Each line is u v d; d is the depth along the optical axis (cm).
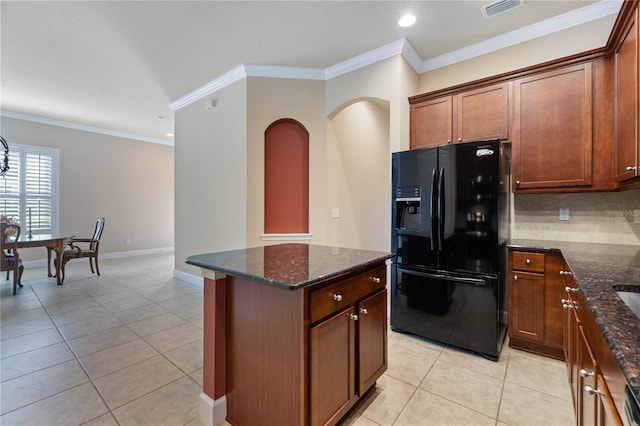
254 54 331
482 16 262
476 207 236
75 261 601
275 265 156
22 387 194
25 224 538
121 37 297
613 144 221
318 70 366
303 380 131
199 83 405
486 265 233
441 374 211
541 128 250
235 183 378
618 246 235
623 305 100
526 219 284
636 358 67
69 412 172
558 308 224
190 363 225
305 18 268
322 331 139
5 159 413
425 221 260
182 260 471
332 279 148
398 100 306
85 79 390
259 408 148
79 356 234
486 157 232
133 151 686
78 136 601
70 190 592
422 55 327
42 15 262
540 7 250
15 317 312
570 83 238
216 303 162
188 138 458
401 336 272
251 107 363
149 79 392
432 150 257
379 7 252
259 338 147
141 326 291
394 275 279
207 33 291
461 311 244
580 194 262
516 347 248
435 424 164
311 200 371
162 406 178
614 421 80
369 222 458
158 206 734
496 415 170
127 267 562
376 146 479
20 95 443
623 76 201
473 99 280
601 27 253
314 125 372
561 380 203
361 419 167
